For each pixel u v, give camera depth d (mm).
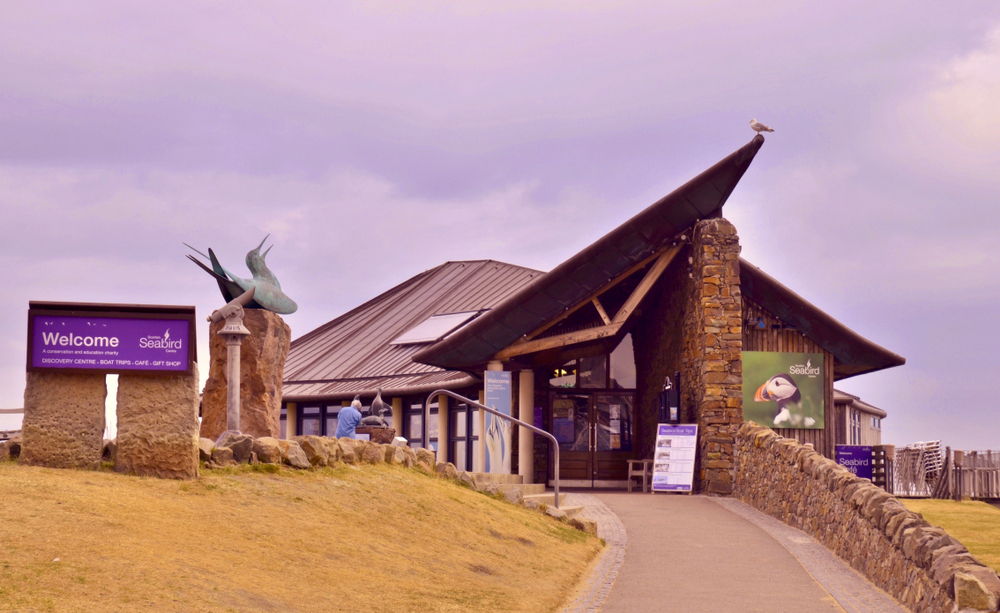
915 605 9633
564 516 14516
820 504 14500
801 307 23156
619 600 10008
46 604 5816
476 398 26391
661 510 17750
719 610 9633
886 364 23766
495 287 33750
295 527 9172
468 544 10875
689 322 22438
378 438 17812
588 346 26094
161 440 9625
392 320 35844
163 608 6238
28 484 8234
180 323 9750
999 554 14602
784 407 22984
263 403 14766
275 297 14969
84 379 9516
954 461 25484
